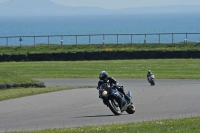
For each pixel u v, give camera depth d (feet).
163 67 370.94
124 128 113.29
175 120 127.75
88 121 136.46
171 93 211.61
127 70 354.74
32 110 162.09
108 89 148.97
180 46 494.18
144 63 402.31
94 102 183.01
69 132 109.60
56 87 250.16
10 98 196.03
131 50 454.40
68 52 447.01
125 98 152.66
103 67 376.27
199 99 188.03
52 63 414.21
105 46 503.61
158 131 107.24
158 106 169.58
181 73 332.60
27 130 119.55
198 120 125.29
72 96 203.41
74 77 318.04
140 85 266.77
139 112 155.84
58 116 148.05
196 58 440.86
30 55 444.55
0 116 149.28
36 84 256.11
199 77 306.96
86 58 447.01
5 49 493.36
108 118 142.72
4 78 247.50
